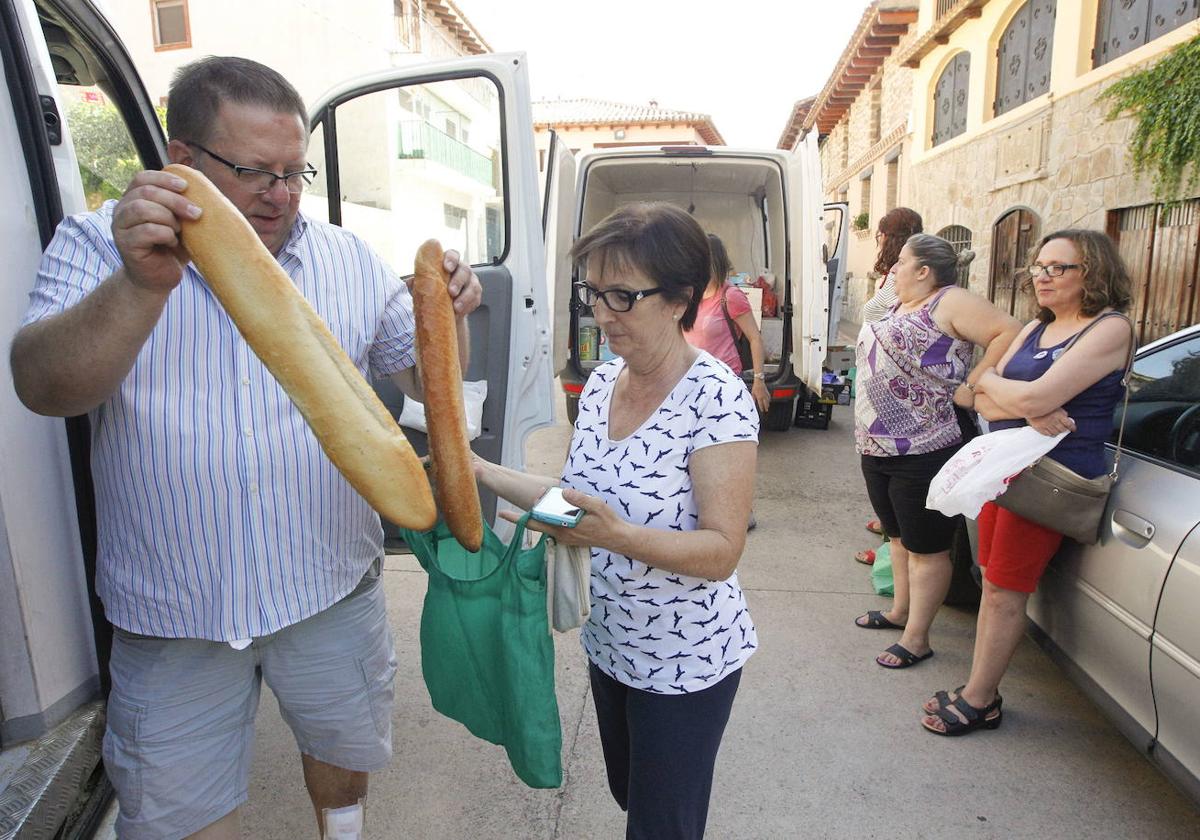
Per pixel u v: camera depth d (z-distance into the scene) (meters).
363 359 1.55
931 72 11.23
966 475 2.30
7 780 1.37
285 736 2.61
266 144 1.26
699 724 1.46
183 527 1.33
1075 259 2.24
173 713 1.40
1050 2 8.02
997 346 2.63
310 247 1.46
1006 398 2.29
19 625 1.44
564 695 2.89
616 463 1.46
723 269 2.63
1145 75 6.26
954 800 2.30
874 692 2.87
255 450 1.33
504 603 1.38
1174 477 2.07
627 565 1.44
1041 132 7.98
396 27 19.03
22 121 1.44
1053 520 2.24
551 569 1.39
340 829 1.70
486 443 2.93
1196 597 1.82
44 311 1.18
